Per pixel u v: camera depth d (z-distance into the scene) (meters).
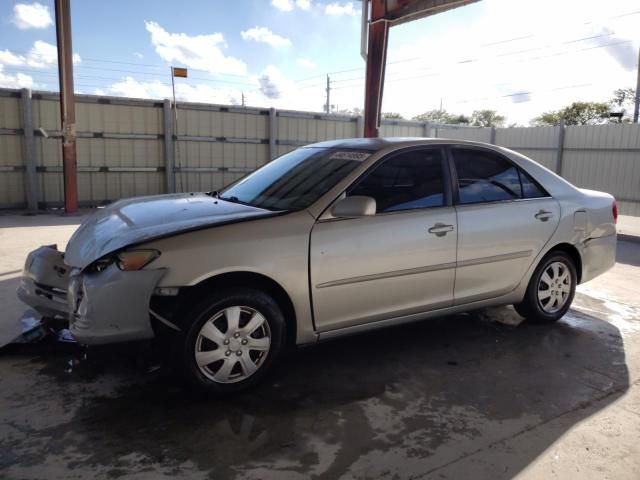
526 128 13.80
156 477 2.48
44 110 12.11
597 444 2.87
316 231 3.39
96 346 3.04
